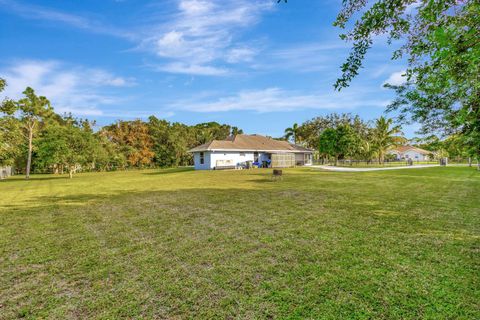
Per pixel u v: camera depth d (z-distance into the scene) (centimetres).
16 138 2656
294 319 261
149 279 357
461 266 372
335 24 282
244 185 1439
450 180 1560
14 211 852
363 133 4928
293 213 728
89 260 429
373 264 385
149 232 580
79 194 1251
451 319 255
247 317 267
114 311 284
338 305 283
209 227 608
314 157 5728
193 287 332
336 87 299
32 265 413
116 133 4756
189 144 5778
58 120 4516
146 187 1473
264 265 392
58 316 277
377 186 1305
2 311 288
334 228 573
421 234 521
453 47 171
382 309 274
